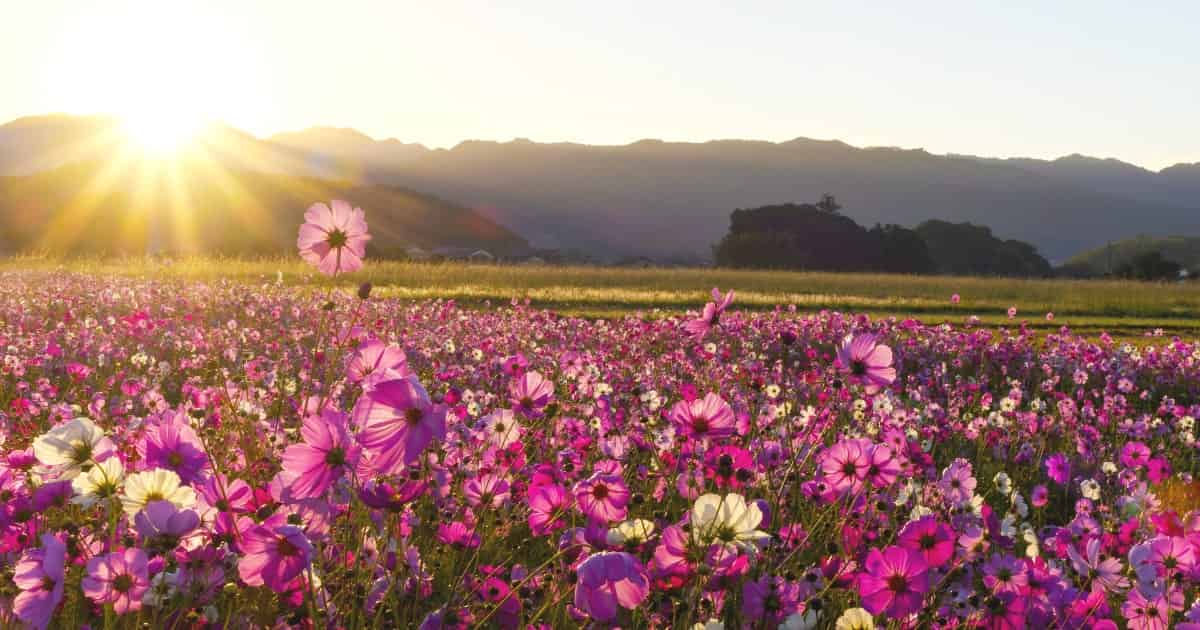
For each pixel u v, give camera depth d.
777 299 29.95
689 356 9.36
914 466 4.04
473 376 6.74
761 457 3.38
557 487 2.73
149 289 16.69
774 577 2.44
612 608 2.06
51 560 1.87
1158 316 30.48
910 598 2.16
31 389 6.39
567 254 136.00
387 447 1.90
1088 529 3.56
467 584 2.70
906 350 11.72
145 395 5.39
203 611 2.15
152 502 2.03
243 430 2.88
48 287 17.42
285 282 27.33
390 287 27.64
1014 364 11.70
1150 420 7.72
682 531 2.20
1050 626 2.66
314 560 2.26
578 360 6.41
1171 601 2.66
